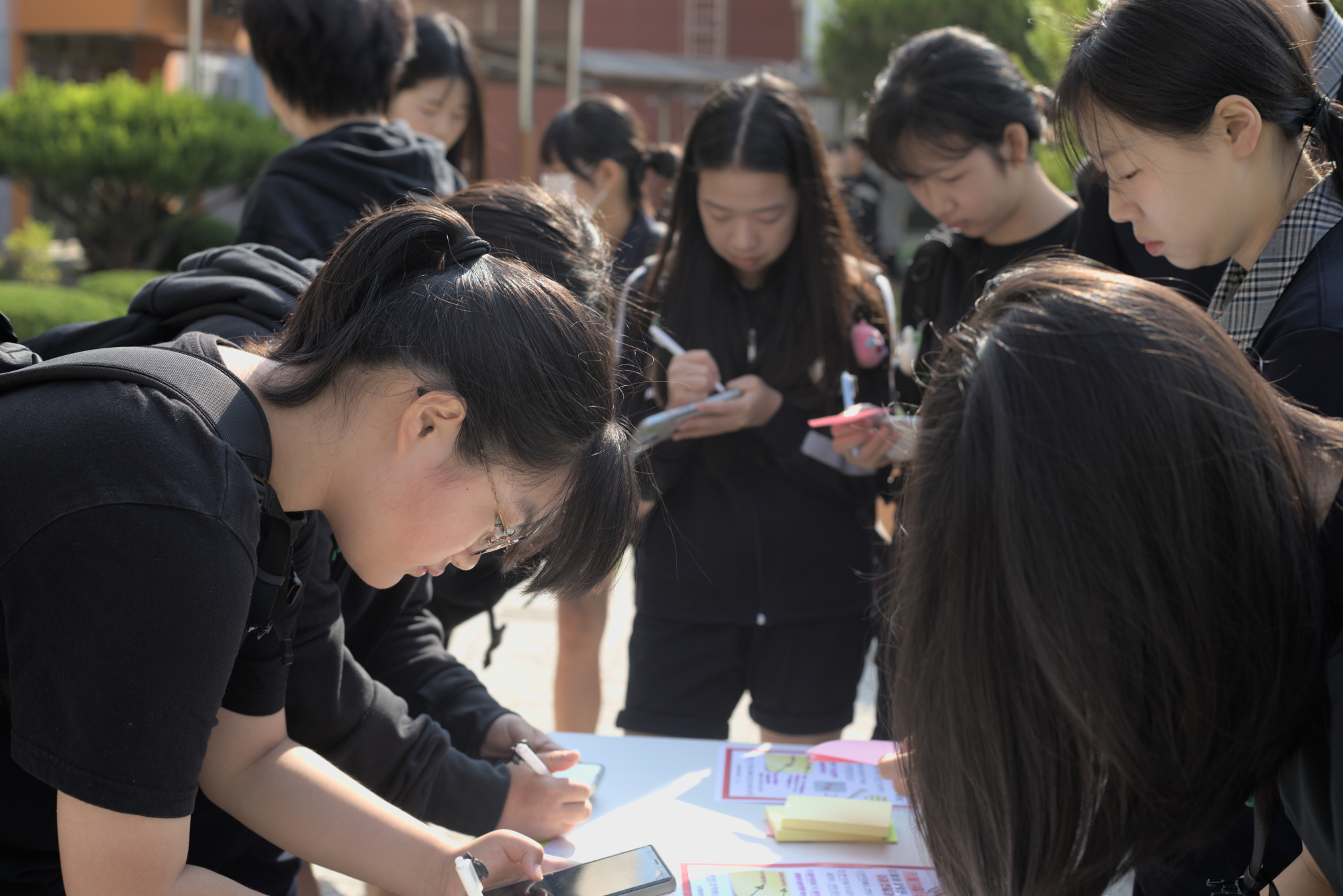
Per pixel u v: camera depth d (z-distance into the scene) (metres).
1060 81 1.37
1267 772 0.83
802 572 2.16
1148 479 0.74
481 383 0.97
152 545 0.87
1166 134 1.25
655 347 2.28
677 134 19.19
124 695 0.87
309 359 1.02
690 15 23.50
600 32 23.62
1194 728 0.77
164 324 1.45
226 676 0.94
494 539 1.08
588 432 1.03
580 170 3.45
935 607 0.83
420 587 1.67
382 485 1.02
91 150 9.82
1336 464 0.85
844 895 1.26
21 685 0.89
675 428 2.02
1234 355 0.79
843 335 2.19
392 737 1.39
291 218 1.85
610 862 1.27
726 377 2.25
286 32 1.98
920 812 0.91
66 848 0.91
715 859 1.35
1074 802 0.81
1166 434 0.74
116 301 7.01
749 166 2.09
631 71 16.69
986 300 0.88
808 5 18.61
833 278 2.19
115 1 11.59
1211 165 1.26
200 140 10.28
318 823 1.19
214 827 1.30
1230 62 1.21
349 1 2.00
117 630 0.86
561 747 1.61
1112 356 0.76
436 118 2.67
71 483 0.87
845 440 2.02
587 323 1.06
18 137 9.95
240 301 1.39
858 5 13.29
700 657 2.19
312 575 1.25
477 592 1.99
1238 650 0.76
